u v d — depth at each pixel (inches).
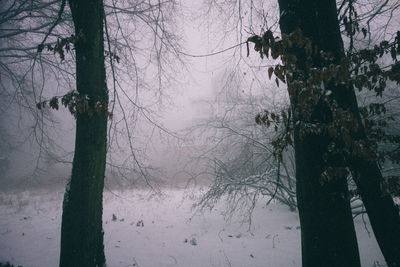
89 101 139.6
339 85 108.3
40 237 241.8
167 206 403.2
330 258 99.7
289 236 228.2
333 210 102.6
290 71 93.0
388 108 267.7
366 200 115.3
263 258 182.9
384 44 102.5
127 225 284.8
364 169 112.8
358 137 111.7
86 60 143.2
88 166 140.2
